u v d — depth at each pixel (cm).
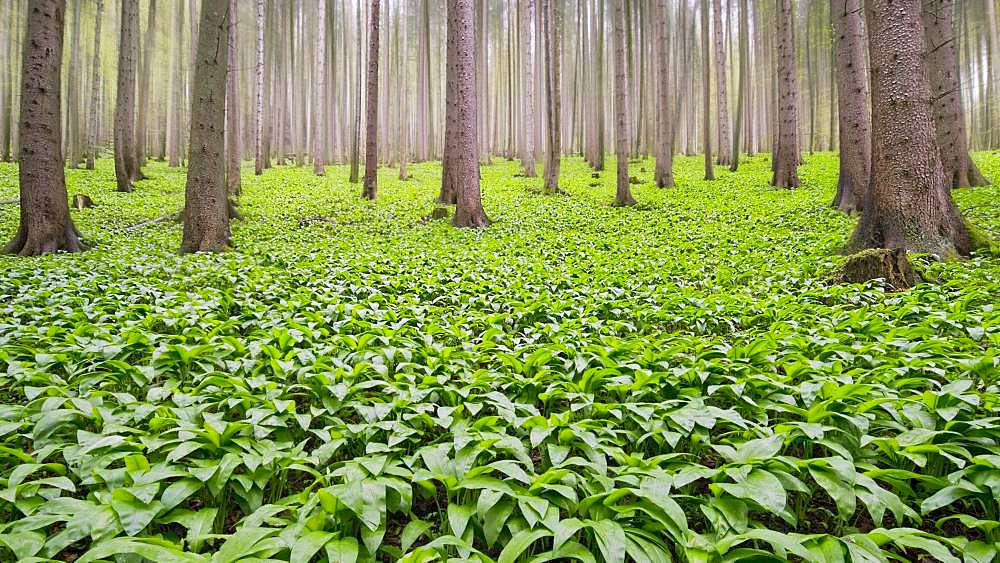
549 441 330
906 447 291
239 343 485
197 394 391
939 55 1548
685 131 4562
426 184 2647
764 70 4078
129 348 475
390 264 1020
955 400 333
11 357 464
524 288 842
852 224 1304
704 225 1552
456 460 295
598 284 874
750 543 272
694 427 335
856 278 779
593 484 279
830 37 3241
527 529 250
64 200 1200
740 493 253
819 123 4112
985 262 819
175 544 234
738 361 452
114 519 241
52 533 291
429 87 3916
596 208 1948
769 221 1509
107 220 1669
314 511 260
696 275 969
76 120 2989
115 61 4247
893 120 881
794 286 828
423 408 363
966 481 263
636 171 3064
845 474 265
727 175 2702
